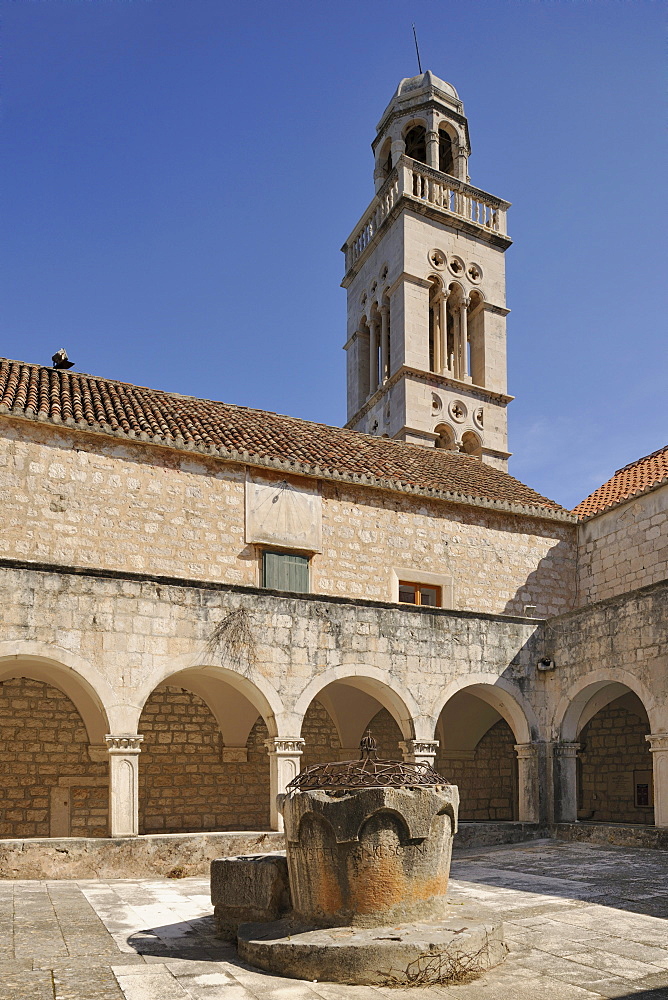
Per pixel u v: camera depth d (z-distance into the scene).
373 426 35.62
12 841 12.70
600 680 17.11
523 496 24.09
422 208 35.22
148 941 8.58
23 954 7.88
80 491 16.97
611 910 9.91
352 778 8.65
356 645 16.36
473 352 36.28
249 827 18.91
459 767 22.39
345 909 8.04
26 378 19.52
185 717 18.84
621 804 21.91
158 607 14.49
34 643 13.36
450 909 8.77
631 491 22.84
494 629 18.17
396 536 20.67
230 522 18.47
